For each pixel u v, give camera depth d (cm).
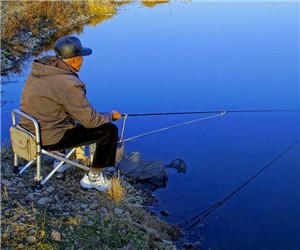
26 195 434
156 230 481
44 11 1330
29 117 407
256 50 1241
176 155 691
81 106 405
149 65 1093
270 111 864
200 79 1019
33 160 441
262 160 690
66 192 459
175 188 598
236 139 751
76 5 1480
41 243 367
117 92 928
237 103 902
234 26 1498
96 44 1238
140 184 593
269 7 1800
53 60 412
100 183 473
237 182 627
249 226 536
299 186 621
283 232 528
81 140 429
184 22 1527
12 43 1134
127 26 1441
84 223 414
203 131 775
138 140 729
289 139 758
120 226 432
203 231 520
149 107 866
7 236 366
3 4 1295
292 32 1439
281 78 1042
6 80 976
